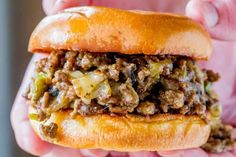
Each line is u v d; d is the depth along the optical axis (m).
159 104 0.25
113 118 0.24
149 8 0.41
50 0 0.33
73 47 0.24
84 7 0.25
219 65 0.41
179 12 0.42
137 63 0.25
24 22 0.57
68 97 0.25
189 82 0.26
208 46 0.26
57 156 0.33
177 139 0.25
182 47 0.24
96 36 0.24
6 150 0.57
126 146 0.24
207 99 0.29
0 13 0.55
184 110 0.25
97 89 0.24
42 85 0.26
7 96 0.57
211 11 0.30
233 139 0.33
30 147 0.32
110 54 0.25
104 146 0.24
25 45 0.57
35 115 0.26
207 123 0.26
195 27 0.25
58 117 0.25
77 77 0.25
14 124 0.34
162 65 0.25
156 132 0.24
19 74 0.57
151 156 0.32
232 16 0.30
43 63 0.27
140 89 0.25
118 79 0.24
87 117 0.24
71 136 0.24
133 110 0.24
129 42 0.23
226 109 0.42
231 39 0.31
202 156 0.30
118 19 0.24
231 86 0.42
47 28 0.25
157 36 0.24
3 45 0.56
